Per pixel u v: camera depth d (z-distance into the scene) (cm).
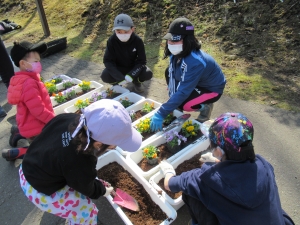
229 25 489
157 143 274
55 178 164
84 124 144
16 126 315
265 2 491
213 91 288
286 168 249
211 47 461
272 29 454
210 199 155
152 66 448
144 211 218
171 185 187
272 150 269
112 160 265
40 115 249
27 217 231
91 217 198
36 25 705
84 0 715
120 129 143
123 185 239
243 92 354
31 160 167
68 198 181
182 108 309
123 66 388
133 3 618
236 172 144
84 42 576
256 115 314
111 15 623
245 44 446
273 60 404
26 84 242
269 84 361
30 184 172
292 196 225
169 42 248
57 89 396
